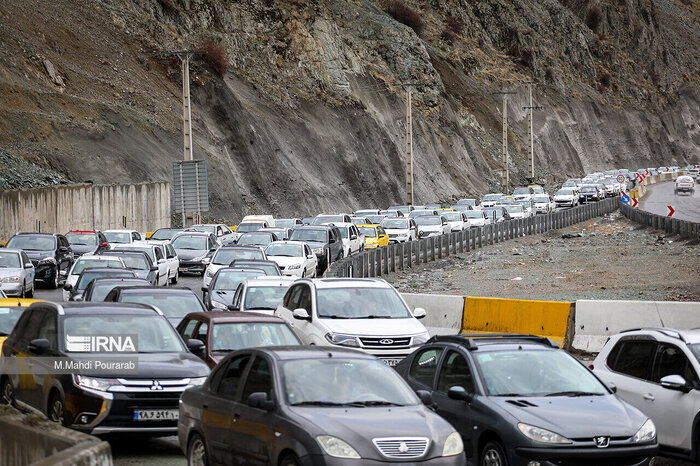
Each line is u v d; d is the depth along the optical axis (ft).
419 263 509.35
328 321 190.49
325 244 465.06
